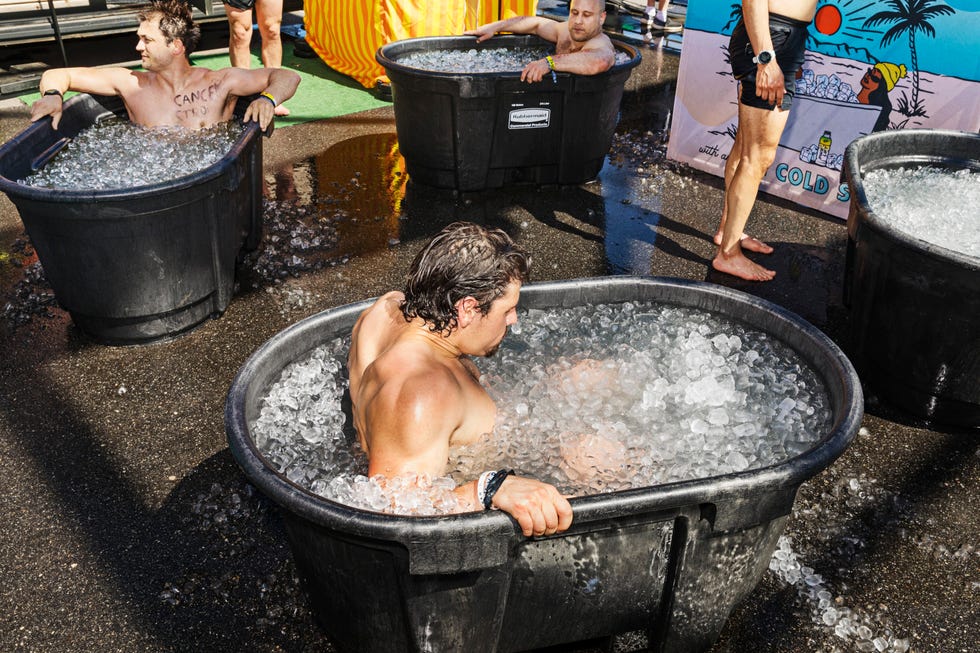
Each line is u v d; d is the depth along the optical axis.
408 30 5.80
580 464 1.87
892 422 2.74
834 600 2.04
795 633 1.96
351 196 4.41
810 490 2.41
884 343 2.73
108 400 2.75
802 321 2.13
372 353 1.87
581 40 4.36
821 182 4.23
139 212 2.73
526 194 4.52
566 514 1.45
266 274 3.56
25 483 2.38
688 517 1.58
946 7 3.54
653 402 2.09
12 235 3.89
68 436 2.57
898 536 2.26
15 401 2.73
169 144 3.52
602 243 3.94
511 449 1.88
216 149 3.51
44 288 3.44
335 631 1.80
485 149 4.32
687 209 4.34
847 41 3.89
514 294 1.73
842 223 4.18
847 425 1.69
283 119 5.51
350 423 1.99
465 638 1.65
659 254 3.84
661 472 1.88
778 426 1.99
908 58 3.73
